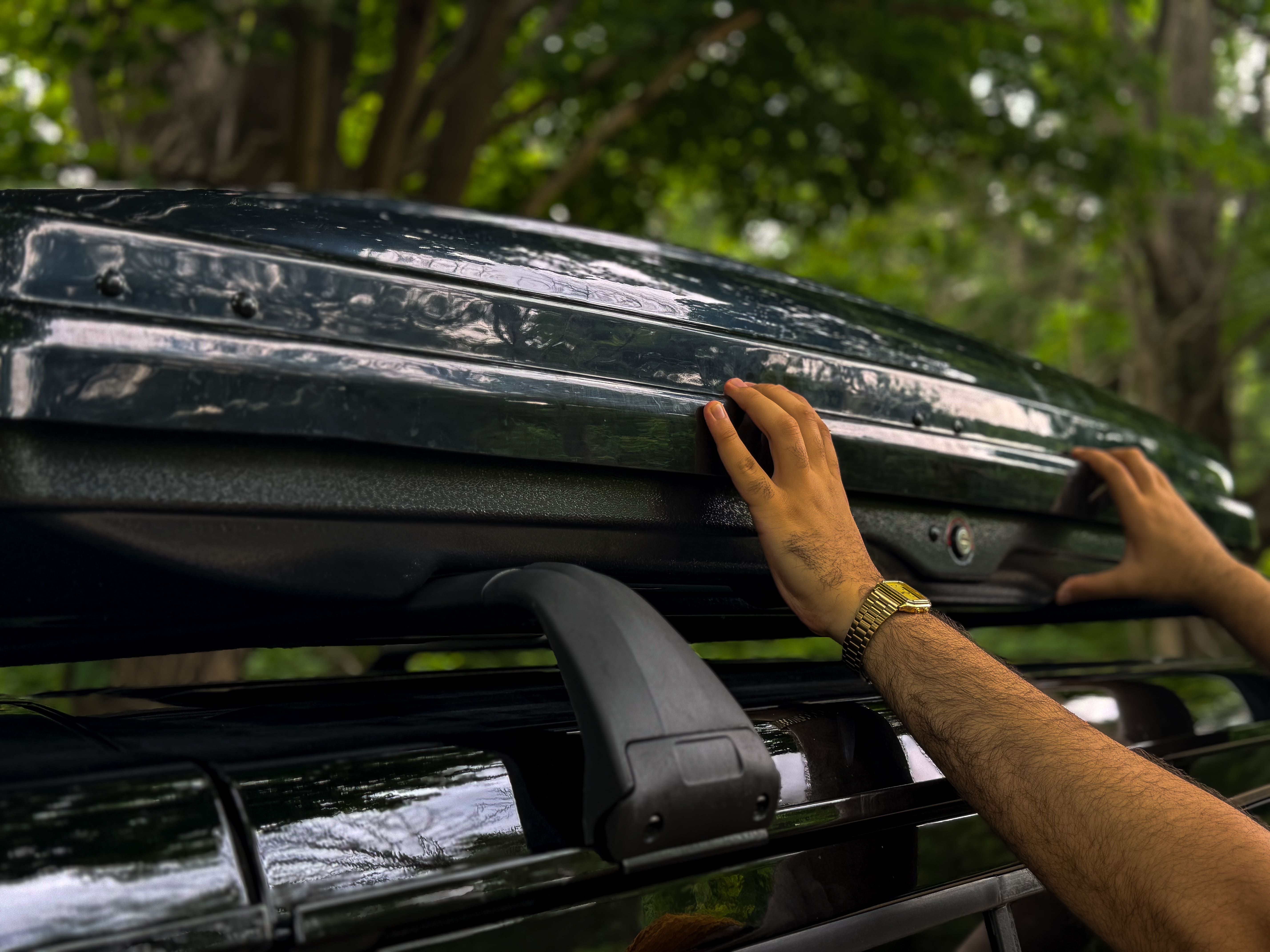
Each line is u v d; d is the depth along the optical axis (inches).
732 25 229.5
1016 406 42.2
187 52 215.9
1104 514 44.8
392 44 258.4
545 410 27.1
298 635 29.1
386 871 20.8
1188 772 38.9
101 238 21.9
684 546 31.4
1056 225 314.3
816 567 31.4
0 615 23.8
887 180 273.3
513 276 28.6
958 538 37.7
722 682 31.4
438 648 46.3
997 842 31.6
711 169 302.0
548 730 25.2
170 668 153.8
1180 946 24.4
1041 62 266.8
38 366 20.5
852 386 35.0
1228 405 410.3
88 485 21.4
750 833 23.8
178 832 19.3
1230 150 294.0
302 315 24.2
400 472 25.3
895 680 30.2
